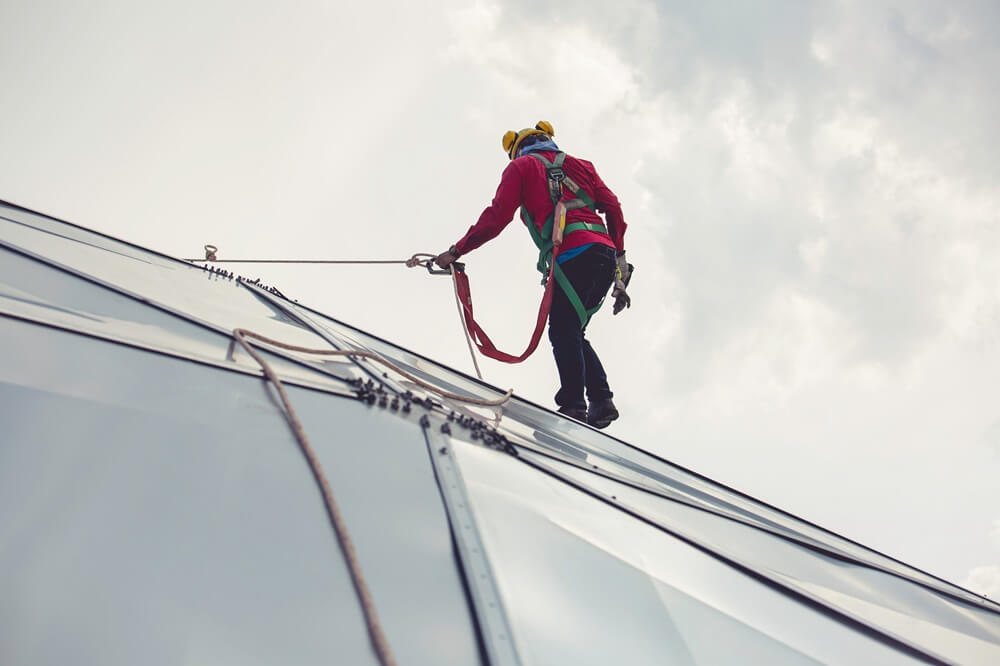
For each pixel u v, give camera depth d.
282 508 1.51
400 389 2.57
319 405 2.07
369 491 1.69
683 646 1.64
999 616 3.32
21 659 1.03
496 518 1.77
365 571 1.43
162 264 4.31
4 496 1.27
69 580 1.17
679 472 3.99
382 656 1.22
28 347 1.78
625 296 5.14
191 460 1.56
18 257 2.72
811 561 2.89
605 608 1.64
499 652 1.35
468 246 4.66
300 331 3.49
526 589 1.56
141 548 1.28
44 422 1.49
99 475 1.41
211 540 1.36
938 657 2.21
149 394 1.76
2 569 1.14
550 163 4.74
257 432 1.76
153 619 1.16
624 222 5.00
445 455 2.00
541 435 3.16
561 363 4.61
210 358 2.13
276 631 1.23
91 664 1.06
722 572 2.15
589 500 2.21
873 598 2.69
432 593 1.44
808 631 2.02
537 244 4.84
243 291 4.46
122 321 2.30
